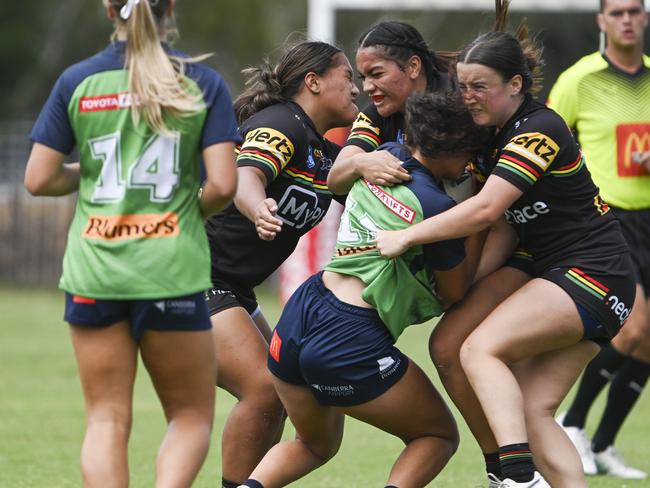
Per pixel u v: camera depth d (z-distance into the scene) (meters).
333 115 17.67
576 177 15.83
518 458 14.85
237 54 120.44
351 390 15.30
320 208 17.75
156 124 13.57
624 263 16.12
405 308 15.43
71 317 13.91
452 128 15.41
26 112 112.31
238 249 17.69
